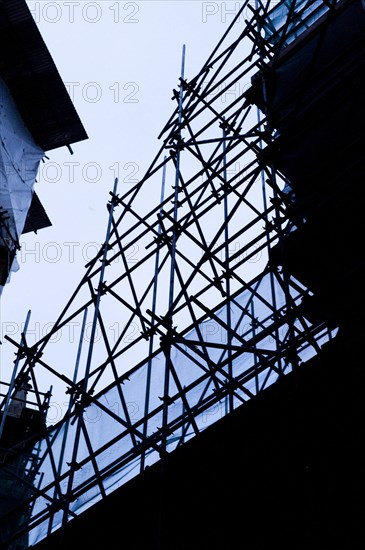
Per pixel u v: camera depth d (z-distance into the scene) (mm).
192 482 8547
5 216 19172
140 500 8898
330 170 10148
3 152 19984
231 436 8211
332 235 10125
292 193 10586
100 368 12336
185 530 8695
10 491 14672
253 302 13148
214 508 8430
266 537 8094
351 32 11797
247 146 11852
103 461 11328
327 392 7695
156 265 13008
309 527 7809
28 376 13648
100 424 11750
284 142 10969
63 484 11547
